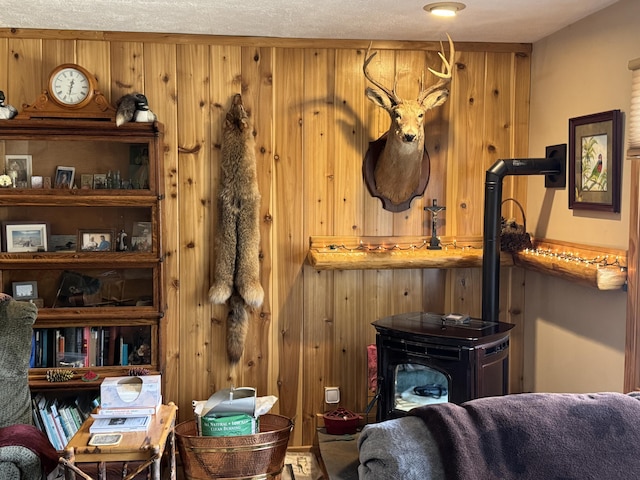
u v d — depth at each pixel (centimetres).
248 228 375
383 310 400
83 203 351
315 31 367
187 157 381
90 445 262
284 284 393
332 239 391
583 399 201
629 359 291
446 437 183
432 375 336
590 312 330
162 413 296
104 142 356
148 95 376
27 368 312
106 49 371
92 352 363
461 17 336
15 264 351
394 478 180
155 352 363
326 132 389
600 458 186
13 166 353
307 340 396
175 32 372
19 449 270
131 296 364
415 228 398
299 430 399
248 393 352
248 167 374
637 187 286
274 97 384
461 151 399
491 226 356
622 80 304
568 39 353
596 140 322
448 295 404
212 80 379
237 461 336
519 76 399
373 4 311
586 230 336
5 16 337
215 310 389
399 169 371
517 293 408
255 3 310
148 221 360
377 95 355
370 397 394
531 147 399
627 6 298
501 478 179
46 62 368
